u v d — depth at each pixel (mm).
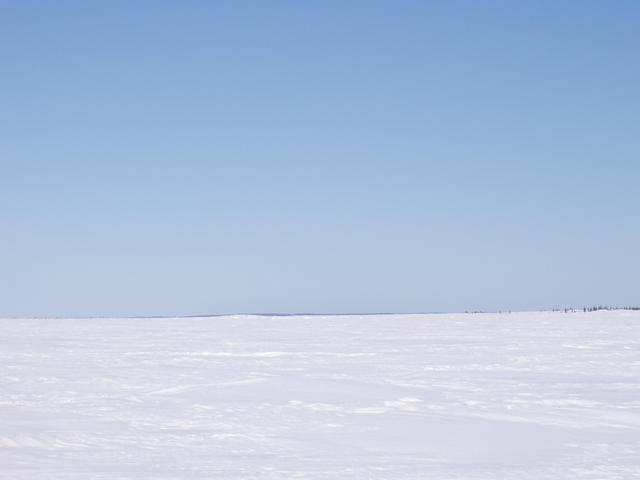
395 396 19469
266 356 32938
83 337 51062
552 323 69250
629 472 10961
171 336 52344
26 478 10312
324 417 16391
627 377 24109
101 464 11523
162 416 16547
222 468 11156
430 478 10453
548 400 18781
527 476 10641
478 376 24281
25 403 18656
